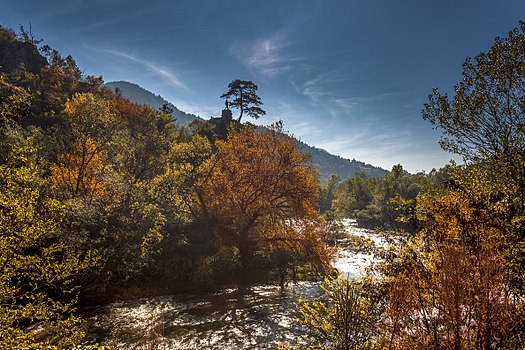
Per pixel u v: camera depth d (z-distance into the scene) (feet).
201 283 85.97
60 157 96.58
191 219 106.83
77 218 68.03
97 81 330.13
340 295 28.94
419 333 24.38
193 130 282.56
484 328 20.90
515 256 24.03
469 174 33.58
